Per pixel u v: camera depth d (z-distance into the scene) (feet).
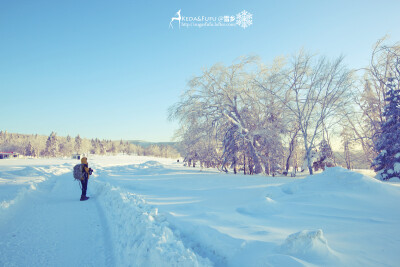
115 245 14.02
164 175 65.00
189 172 75.20
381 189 19.88
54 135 397.80
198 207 21.77
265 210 18.42
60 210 23.91
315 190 22.50
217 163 82.43
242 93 77.25
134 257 11.18
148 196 31.32
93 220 20.20
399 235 11.44
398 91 58.54
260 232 13.01
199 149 81.00
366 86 79.56
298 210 17.83
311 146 66.28
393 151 55.52
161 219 16.53
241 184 39.68
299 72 69.00
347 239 11.42
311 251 9.64
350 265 8.81
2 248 13.56
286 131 71.36
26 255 12.73
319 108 69.41
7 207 21.58
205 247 12.44
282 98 72.28
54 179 60.95
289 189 24.40
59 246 14.16
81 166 30.37
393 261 8.98
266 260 9.12
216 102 73.15
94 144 499.92
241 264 9.87
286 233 12.64
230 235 12.53
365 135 84.07
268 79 72.33
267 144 70.85
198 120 74.13
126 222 16.01
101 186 36.17
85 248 13.93
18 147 415.23
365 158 91.45
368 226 13.12
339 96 64.80
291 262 8.68
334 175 23.82
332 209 17.24
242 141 73.31
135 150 610.24
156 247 10.41
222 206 22.16
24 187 32.17
